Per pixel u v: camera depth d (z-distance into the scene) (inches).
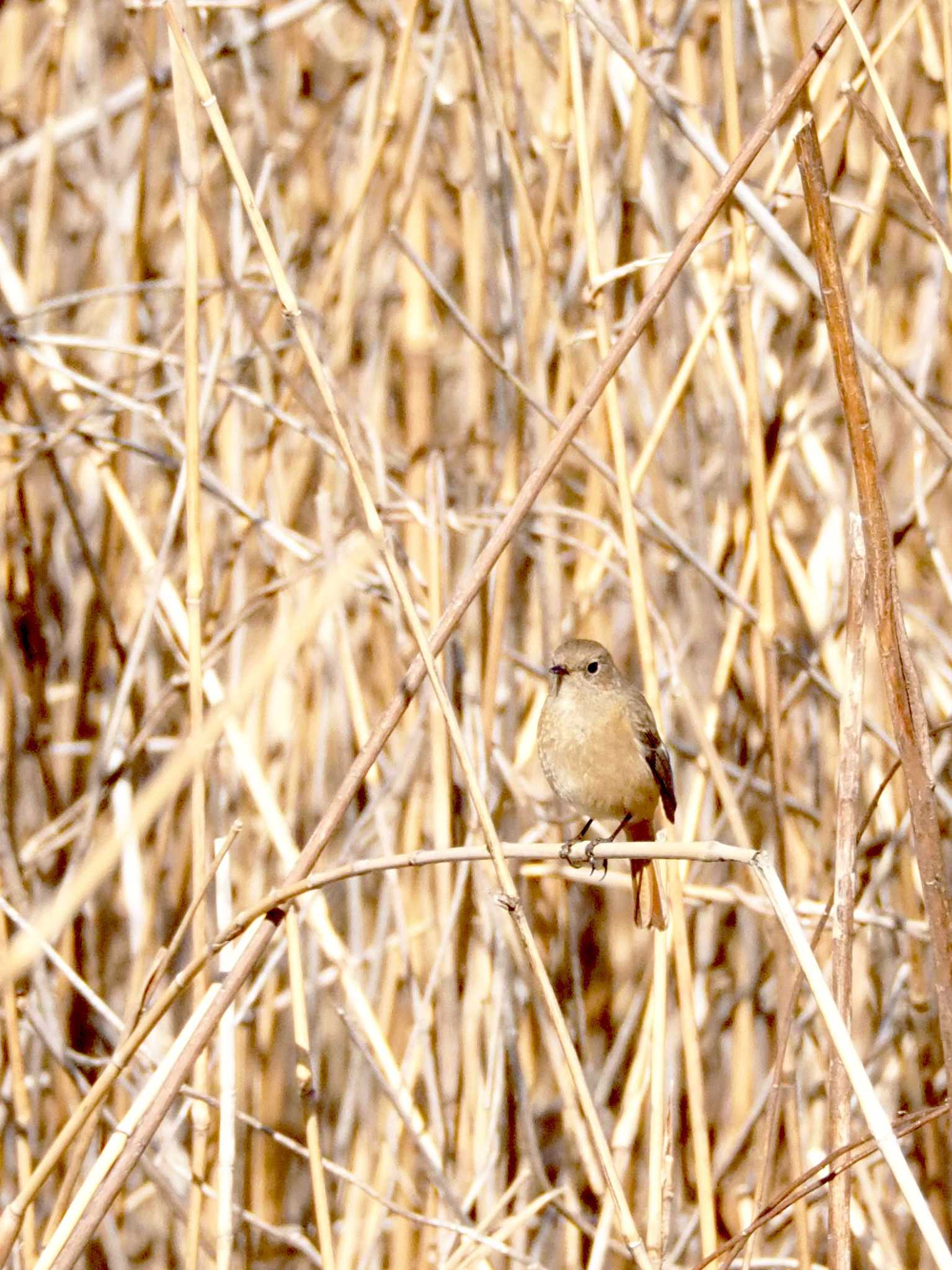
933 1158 276.1
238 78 360.2
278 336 319.0
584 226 233.1
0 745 292.5
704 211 201.5
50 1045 259.8
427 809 296.4
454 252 350.9
